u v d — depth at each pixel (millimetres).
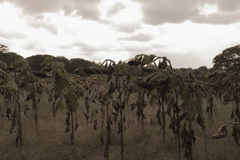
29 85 3955
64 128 4895
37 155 3301
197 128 4691
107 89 2506
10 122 5281
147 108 7094
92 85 7820
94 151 3715
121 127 2926
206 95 4715
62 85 2582
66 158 3318
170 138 3973
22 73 2982
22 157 3129
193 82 3209
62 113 6852
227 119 5652
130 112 6766
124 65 3254
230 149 3490
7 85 2291
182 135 2260
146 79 1930
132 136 4273
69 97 3369
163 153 3441
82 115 6379
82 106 7637
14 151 3342
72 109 3410
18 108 3064
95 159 3328
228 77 3164
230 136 4188
